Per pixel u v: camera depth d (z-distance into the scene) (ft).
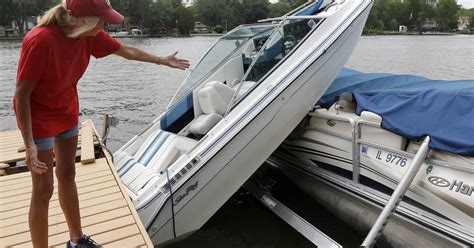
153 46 141.69
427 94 13.01
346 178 15.81
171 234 13.80
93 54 9.14
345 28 16.44
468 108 11.94
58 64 7.56
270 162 20.11
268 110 14.85
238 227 15.81
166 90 52.01
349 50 17.15
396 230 13.38
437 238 12.26
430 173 12.49
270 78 15.51
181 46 137.80
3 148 19.22
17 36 191.52
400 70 59.67
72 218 9.26
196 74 18.34
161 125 18.07
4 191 14.05
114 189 13.80
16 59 97.91
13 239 10.85
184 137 15.84
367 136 14.64
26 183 14.74
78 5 7.30
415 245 12.79
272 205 15.92
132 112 39.68
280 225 15.94
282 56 16.85
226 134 14.17
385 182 14.05
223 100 16.90
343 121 15.46
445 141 11.93
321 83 16.30
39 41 7.16
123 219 11.70
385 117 13.82
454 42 132.16
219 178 14.32
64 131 8.39
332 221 16.07
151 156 15.92
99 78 64.54
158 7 242.58
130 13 236.43
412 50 94.12
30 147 7.52
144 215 13.01
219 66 18.78
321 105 17.60
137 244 10.39
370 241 11.69
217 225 15.98
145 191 13.35
